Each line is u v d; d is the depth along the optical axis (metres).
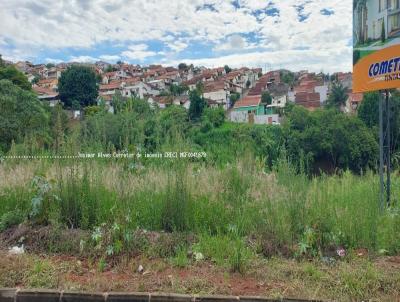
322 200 4.56
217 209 4.47
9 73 38.78
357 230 4.02
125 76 92.31
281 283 3.20
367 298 2.98
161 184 4.94
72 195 4.43
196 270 3.46
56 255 3.80
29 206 4.42
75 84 54.53
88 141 5.66
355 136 24.05
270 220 4.13
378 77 5.49
